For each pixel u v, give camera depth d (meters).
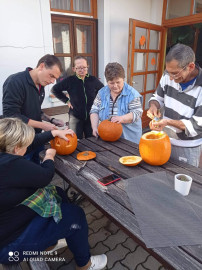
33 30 2.99
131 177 1.31
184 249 0.80
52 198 1.36
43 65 1.86
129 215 0.99
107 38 3.97
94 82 2.94
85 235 1.39
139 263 1.70
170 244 0.82
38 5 2.95
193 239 0.84
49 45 3.20
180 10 4.37
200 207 1.02
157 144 1.36
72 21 3.64
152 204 1.05
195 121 1.47
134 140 2.19
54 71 1.87
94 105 2.26
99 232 2.03
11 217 1.16
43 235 1.21
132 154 1.63
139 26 3.95
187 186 1.09
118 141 1.90
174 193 1.13
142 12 4.40
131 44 3.88
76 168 1.45
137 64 4.32
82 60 2.71
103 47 3.99
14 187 1.11
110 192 1.17
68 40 3.74
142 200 1.08
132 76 4.15
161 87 1.85
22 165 1.12
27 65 3.06
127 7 4.08
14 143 1.13
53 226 1.25
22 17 2.85
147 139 1.40
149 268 1.66
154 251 0.80
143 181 1.25
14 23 2.81
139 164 1.47
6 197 1.09
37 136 1.61
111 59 4.18
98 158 1.58
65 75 3.88
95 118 2.17
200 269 0.72
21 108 1.97
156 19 4.54
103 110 2.14
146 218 0.96
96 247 1.86
